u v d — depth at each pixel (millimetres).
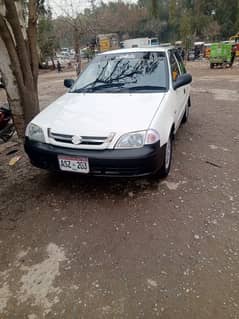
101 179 3281
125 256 2146
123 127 2590
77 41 14289
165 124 2898
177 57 4664
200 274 1956
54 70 29812
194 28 41406
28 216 2684
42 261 2139
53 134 2736
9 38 3891
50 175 3457
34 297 1844
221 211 2645
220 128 5207
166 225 2473
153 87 3424
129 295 1822
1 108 4855
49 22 24328
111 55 4051
